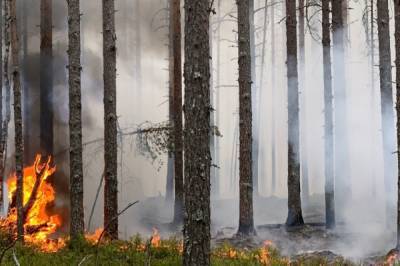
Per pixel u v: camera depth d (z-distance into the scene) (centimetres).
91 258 903
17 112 1101
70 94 1129
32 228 1245
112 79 1291
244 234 1462
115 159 1270
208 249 736
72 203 1110
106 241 1067
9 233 1072
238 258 1006
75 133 1121
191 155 732
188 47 732
